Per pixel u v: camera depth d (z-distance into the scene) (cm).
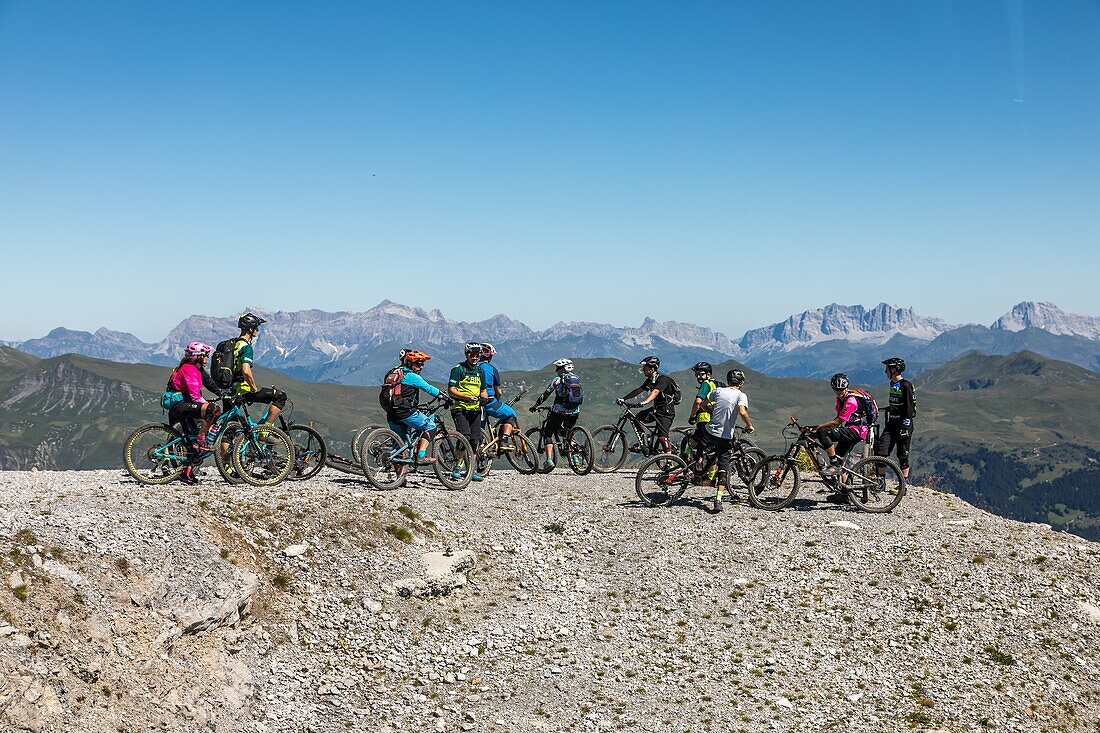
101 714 944
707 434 1848
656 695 1231
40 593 996
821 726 1171
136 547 1162
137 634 1048
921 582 1516
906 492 2012
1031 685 1265
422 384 1806
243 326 1669
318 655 1211
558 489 1988
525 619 1403
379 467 1766
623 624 1420
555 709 1185
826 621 1420
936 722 1180
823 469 1856
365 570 1412
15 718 867
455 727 1128
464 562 1497
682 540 1683
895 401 2020
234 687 1096
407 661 1256
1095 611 1412
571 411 2202
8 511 1174
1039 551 1599
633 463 2381
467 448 1912
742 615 1438
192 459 1563
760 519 1789
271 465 1645
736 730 1155
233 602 1171
